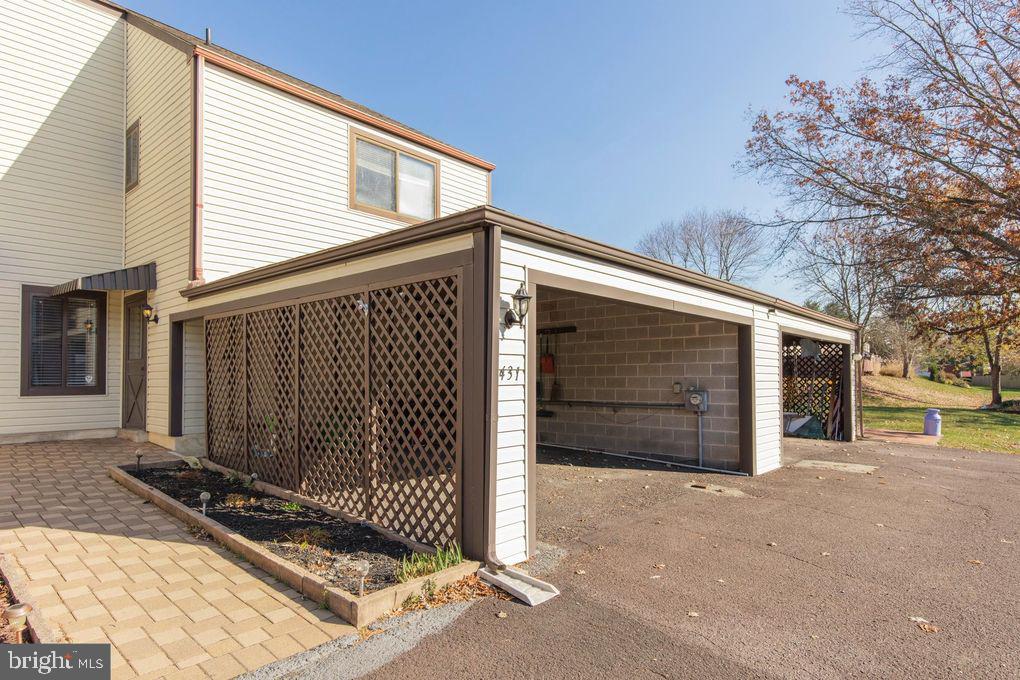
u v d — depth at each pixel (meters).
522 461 4.08
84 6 9.39
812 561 4.12
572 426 9.55
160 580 3.57
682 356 8.29
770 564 4.05
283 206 8.44
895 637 2.97
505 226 3.90
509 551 3.96
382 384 4.59
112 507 5.21
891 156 15.79
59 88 9.12
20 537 4.36
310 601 3.30
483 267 3.80
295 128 8.66
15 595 3.29
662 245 35.78
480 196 11.57
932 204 15.28
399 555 3.94
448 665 2.65
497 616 3.16
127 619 3.05
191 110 7.59
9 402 8.55
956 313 17.09
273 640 2.85
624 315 8.92
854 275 23.92
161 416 8.16
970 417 16.94
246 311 6.37
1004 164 14.70
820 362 12.23
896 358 29.72
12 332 8.60
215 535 4.35
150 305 8.55
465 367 3.87
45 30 9.02
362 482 4.75
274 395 5.96
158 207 8.45
